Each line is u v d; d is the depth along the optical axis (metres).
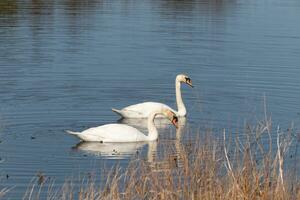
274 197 12.15
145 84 24.16
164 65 26.58
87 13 39.56
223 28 34.78
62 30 33.34
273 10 42.12
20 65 25.94
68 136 18.44
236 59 27.58
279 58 27.89
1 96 21.88
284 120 19.89
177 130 19.34
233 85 23.92
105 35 32.25
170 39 31.50
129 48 29.34
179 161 15.25
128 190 12.72
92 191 12.74
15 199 13.81
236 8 42.94
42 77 24.38
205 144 16.23
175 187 13.08
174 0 46.97
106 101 22.11
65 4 43.62
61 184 14.72
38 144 17.56
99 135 18.12
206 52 28.83
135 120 20.67
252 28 35.06
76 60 26.97
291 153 16.78
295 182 12.84
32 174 15.37
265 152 16.72
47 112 20.44
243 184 12.38
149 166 14.87
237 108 21.28
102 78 24.56
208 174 12.95
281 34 33.31
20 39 30.88
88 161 16.41
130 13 39.88
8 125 19.02
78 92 22.77
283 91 23.19
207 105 21.69
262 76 25.05
